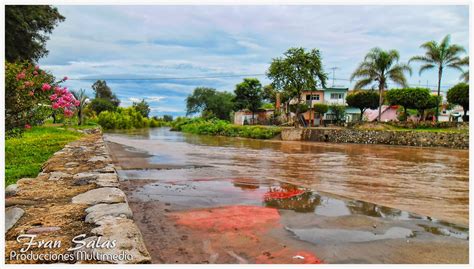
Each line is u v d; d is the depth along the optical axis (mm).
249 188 7918
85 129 29203
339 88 48969
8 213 3803
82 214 3908
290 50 38062
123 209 4062
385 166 13469
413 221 5484
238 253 3959
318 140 31438
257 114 54750
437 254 4094
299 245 4246
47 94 6672
